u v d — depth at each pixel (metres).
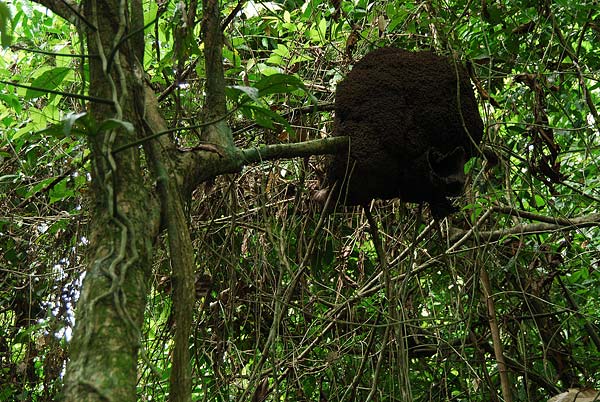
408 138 2.46
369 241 3.79
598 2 3.21
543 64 3.21
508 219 3.54
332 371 3.46
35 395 3.92
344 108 2.53
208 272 3.39
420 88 2.50
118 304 1.38
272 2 3.69
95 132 1.47
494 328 3.33
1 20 1.29
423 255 3.69
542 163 3.23
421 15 3.35
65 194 3.20
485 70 3.51
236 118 3.38
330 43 3.38
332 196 2.60
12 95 3.00
